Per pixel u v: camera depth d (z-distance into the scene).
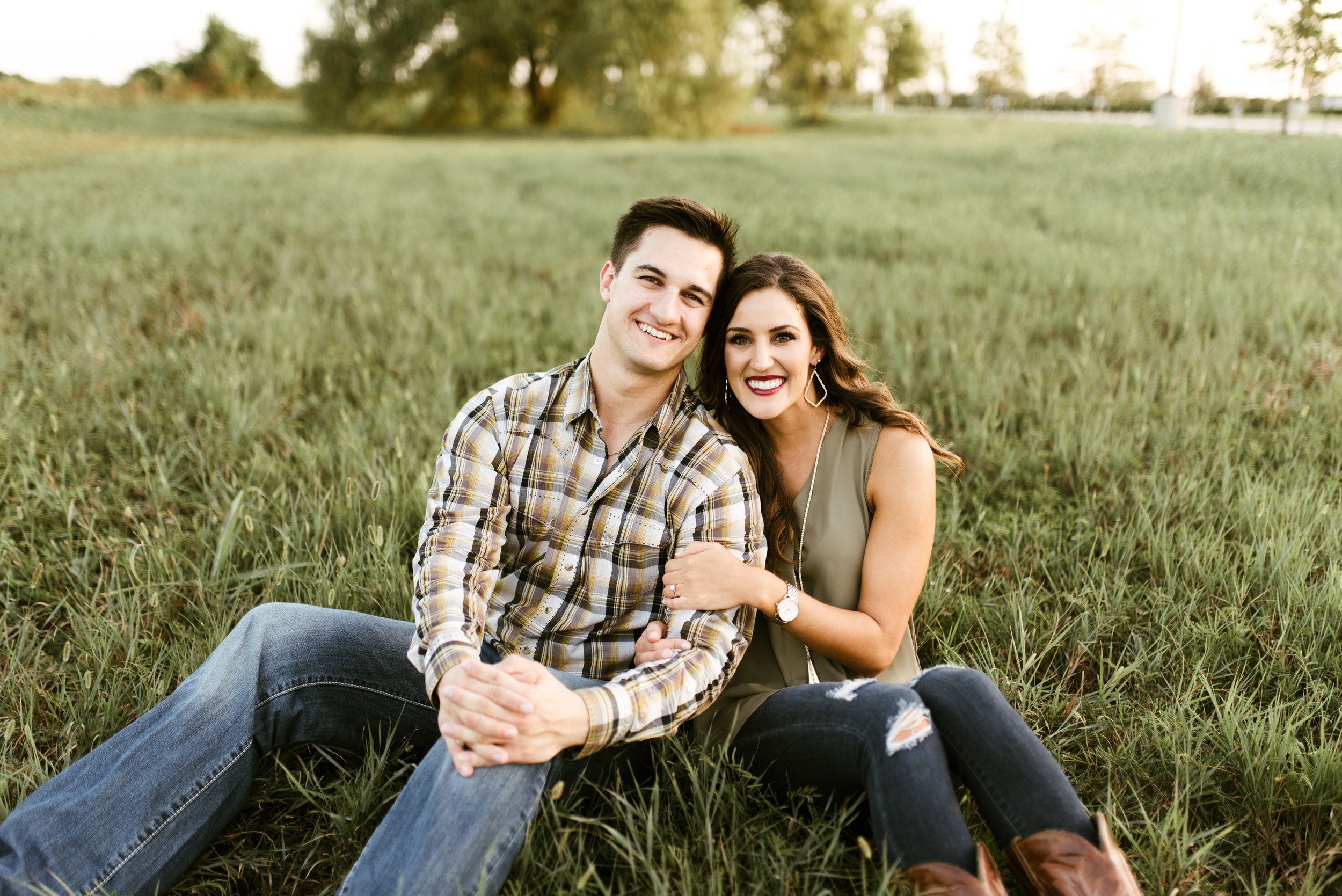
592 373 1.96
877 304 5.98
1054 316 5.65
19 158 16.91
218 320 5.54
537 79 38.28
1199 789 1.91
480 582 1.91
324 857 1.86
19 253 7.34
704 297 1.87
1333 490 3.17
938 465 3.67
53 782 1.64
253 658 1.83
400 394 4.23
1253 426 3.90
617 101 31.44
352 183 13.48
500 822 1.54
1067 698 2.27
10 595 2.72
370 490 3.22
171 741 1.67
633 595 1.94
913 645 2.19
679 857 1.70
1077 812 1.52
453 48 35.00
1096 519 3.15
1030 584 2.76
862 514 2.06
